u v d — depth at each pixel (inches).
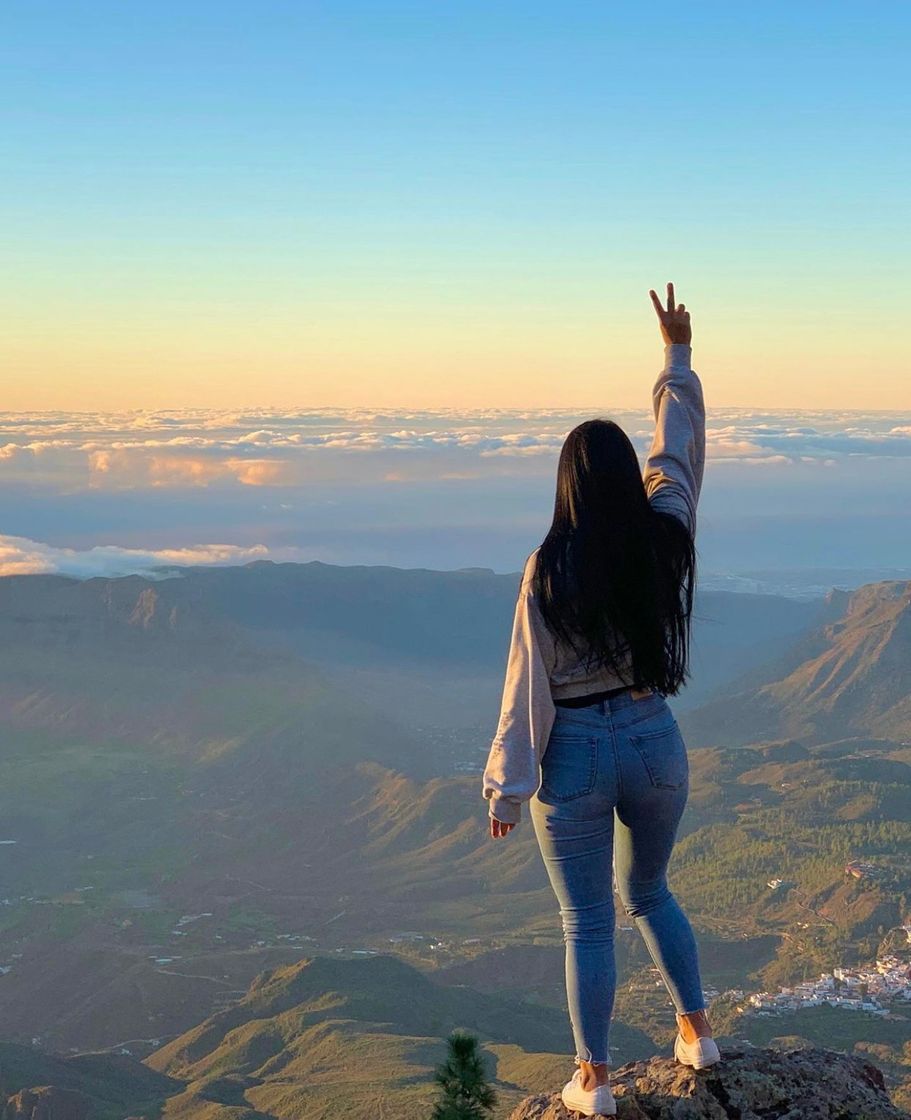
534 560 245.9
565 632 241.0
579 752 245.9
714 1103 261.1
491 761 247.9
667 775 247.0
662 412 280.4
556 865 252.2
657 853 255.9
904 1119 257.8
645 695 249.9
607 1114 254.5
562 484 247.3
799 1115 258.5
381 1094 4527.6
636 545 240.2
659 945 262.8
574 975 253.0
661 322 290.4
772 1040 5506.9
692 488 270.8
